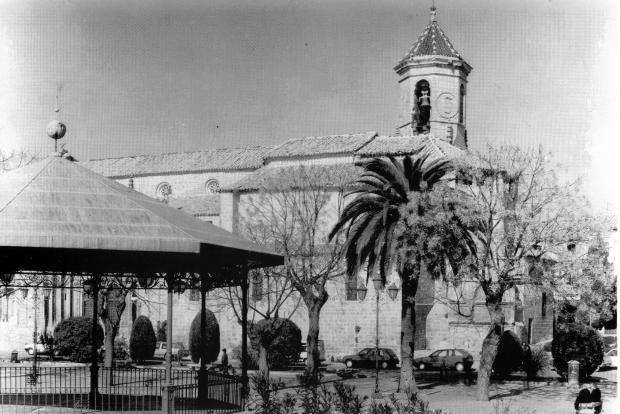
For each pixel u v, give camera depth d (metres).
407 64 64.94
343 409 16.47
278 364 45.22
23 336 53.00
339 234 47.25
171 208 24.02
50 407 22.89
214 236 22.27
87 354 44.53
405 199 34.25
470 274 31.70
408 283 34.72
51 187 20.69
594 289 33.38
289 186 52.34
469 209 32.25
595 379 39.06
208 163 70.31
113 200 20.83
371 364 48.84
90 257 22.45
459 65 64.44
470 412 26.88
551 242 31.67
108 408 22.62
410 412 16.69
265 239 50.56
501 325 31.16
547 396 32.22
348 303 53.62
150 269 22.52
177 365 47.34
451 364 46.41
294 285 40.25
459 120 64.94
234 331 57.75
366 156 57.47
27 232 18.83
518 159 32.47
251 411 21.47
